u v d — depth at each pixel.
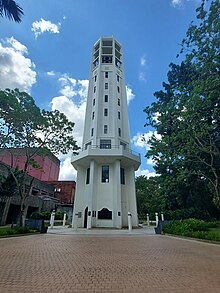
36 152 20.66
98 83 33.09
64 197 44.56
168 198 30.22
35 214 29.22
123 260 7.05
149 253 8.55
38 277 4.91
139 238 14.95
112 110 31.55
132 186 29.84
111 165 29.20
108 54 36.00
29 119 18.36
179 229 16.28
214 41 14.80
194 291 4.10
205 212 26.00
